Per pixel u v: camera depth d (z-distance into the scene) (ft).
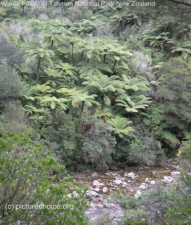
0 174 6.09
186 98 32.81
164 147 35.12
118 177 27.76
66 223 6.45
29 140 7.03
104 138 28.45
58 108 32.50
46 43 44.50
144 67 44.37
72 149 28.12
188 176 9.20
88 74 38.83
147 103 38.91
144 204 13.12
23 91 31.07
